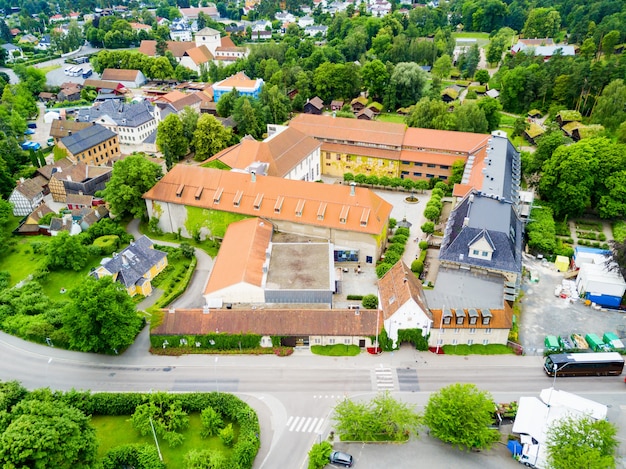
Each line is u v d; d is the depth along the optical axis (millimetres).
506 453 63906
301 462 62875
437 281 86938
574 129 160500
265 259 94312
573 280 97500
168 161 134625
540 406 65312
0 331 86875
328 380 75188
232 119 176250
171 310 82688
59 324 86750
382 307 82062
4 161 136875
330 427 67750
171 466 62781
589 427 58938
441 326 79000
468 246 89688
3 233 114188
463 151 133875
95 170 138250
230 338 80625
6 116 172625
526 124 172375
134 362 79562
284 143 129625
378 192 136875
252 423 66062
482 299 82062
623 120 158875
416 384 74062
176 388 74188
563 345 79438
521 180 135875
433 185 137500
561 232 114125
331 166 148125
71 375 77125
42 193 135625
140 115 181125
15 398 65188
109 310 76188
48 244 104625
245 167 120812
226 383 75000
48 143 174625
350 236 101125
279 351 80062
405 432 66938
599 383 73750
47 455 53500
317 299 87250
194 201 109812
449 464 62562
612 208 113688
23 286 95875
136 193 113125
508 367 77000
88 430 59875
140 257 98500
